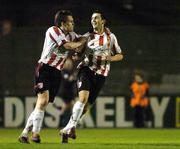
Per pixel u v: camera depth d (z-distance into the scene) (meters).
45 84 32.53
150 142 38.53
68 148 29.38
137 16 70.56
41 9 65.25
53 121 56.53
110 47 33.56
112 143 35.72
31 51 56.84
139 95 56.22
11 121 56.78
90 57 33.09
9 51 57.03
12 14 65.75
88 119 56.62
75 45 32.09
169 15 68.44
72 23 32.69
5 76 57.03
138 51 57.03
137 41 56.94
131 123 56.84
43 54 32.62
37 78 32.66
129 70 57.09
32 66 56.94
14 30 56.91
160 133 49.34
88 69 33.16
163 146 31.84
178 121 56.91
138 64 57.12
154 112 57.00
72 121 32.75
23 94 56.84
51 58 32.44
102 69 33.22
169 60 57.19
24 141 32.97
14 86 57.03
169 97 56.94
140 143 36.22
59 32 32.25
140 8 71.31
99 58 33.09
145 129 54.78
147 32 56.84
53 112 56.50
